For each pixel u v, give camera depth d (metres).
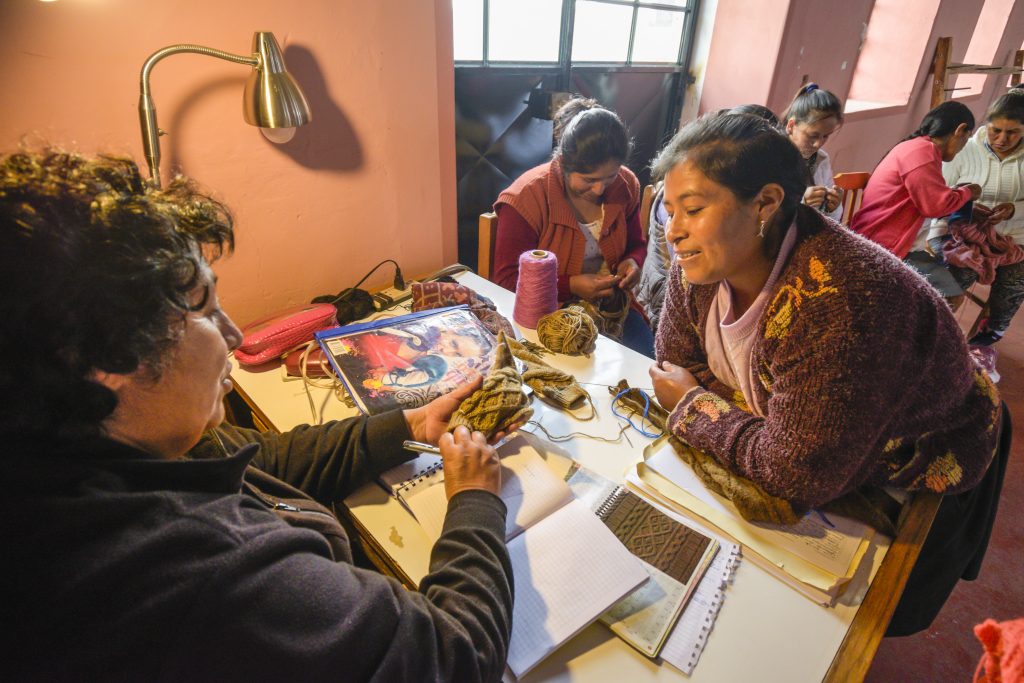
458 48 1.88
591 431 1.00
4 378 0.36
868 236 2.18
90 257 0.36
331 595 0.43
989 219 2.25
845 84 3.16
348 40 1.23
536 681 0.62
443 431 0.87
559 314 1.24
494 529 0.64
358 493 0.86
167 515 0.39
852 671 0.63
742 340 0.82
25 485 0.37
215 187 1.17
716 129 0.69
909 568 0.74
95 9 0.93
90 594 0.35
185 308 0.42
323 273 1.43
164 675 0.36
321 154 1.29
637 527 0.80
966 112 2.01
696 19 2.60
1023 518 1.80
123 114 1.02
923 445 0.84
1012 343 2.83
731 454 0.82
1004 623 0.45
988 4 4.26
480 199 2.15
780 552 0.76
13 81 0.91
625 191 1.64
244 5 1.07
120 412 0.43
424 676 0.46
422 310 1.31
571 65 2.22
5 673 0.34
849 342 0.66
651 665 0.63
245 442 0.81
